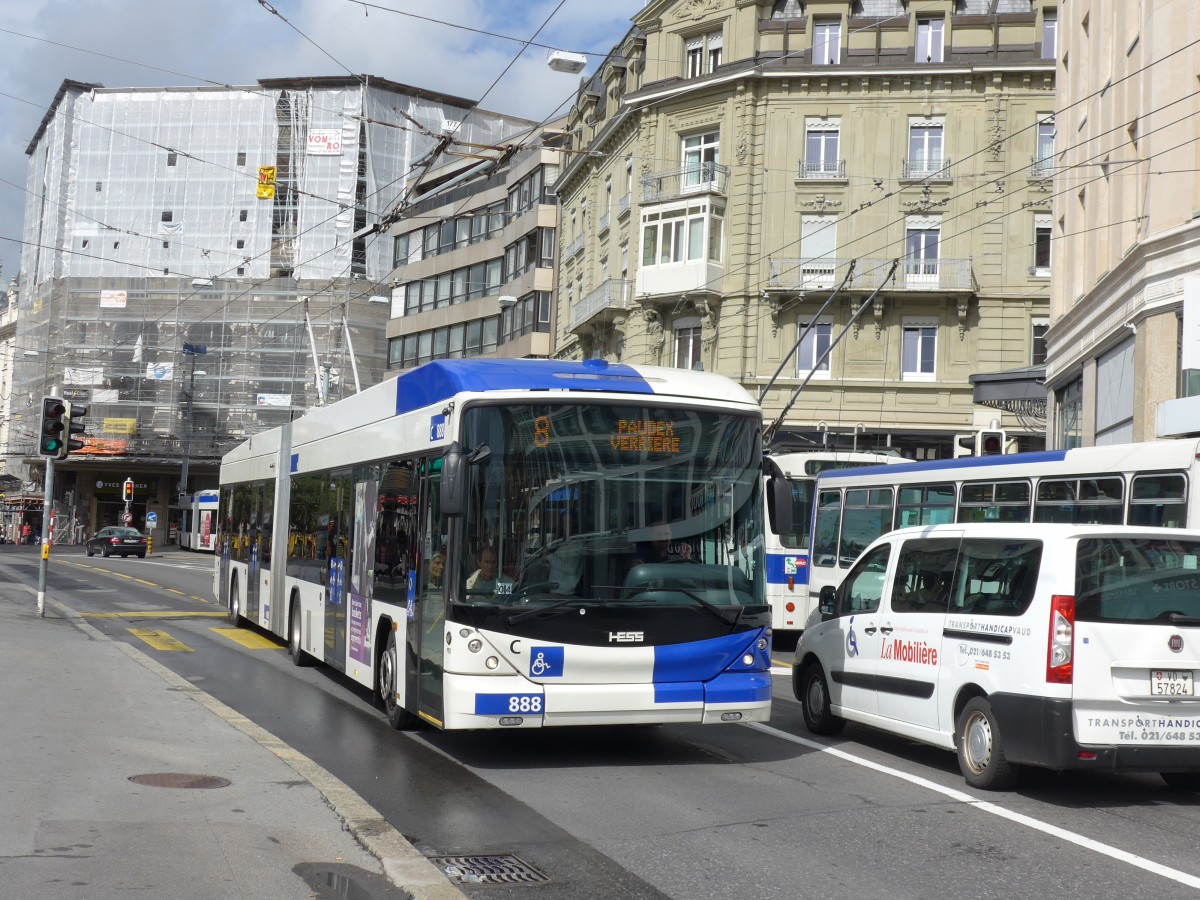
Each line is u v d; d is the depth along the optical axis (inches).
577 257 1909.4
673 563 371.6
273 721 448.8
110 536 2175.2
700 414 384.8
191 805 288.2
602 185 1815.9
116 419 2642.7
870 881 247.6
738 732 444.5
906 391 1481.3
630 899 234.7
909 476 650.8
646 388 383.2
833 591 436.5
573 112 1977.1
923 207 1485.0
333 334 2608.3
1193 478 436.1
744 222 1525.6
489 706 350.9
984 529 359.6
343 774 353.4
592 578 363.3
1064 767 314.3
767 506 807.7
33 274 2989.7
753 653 376.5
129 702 438.3
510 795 329.1
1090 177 1004.6
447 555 363.6
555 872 253.1
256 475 764.0
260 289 2635.3
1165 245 797.2
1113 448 486.6
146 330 2669.8
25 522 2947.8
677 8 1611.7
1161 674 321.7
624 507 370.6
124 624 839.7
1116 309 892.6
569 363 390.9
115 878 229.0
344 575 518.0
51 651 589.9
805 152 1520.7
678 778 355.6
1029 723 320.8
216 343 2640.3
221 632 796.0
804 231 1515.7
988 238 1476.4
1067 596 319.3
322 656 554.6
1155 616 323.6
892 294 1478.8
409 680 407.2
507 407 367.2
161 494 2925.7
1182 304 781.9
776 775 361.4
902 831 290.7
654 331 1608.0
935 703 362.3
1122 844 282.2
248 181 2677.2
